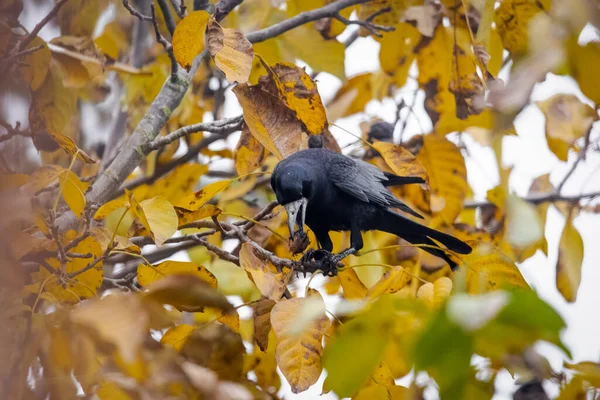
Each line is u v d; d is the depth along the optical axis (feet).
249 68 28.25
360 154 46.16
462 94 39.65
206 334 26.17
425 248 37.81
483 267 27.99
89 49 39.91
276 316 23.35
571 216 39.27
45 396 18.39
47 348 17.98
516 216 23.99
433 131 43.04
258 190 47.03
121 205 27.27
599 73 15.38
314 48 43.80
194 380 18.54
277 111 32.76
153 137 37.99
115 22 58.54
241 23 47.39
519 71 15.78
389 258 40.81
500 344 13.61
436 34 43.09
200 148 46.70
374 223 39.99
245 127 36.06
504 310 12.46
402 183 40.04
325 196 38.78
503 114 16.01
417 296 24.49
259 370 32.37
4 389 17.63
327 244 41.01
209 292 17.62
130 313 16.35
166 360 18.61
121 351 15.76
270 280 25.58
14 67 36.17
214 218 30.91
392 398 23.95
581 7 15.06
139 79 50.26
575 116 38.34
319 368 22.99
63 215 34.50
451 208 41.57
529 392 22.39
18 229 25.13
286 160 38.81
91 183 42.09
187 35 28.84
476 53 33.47
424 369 12.96
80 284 26.89
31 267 27.22
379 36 44.04
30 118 36.83
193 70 40.09
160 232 26.11
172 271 27.55
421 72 43.73
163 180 44.06
